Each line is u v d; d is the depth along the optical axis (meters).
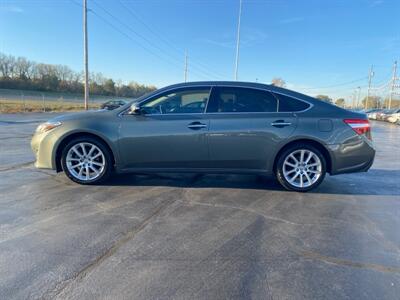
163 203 3.80
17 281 2.17
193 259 2.51
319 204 3.91
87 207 3.61
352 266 2.45
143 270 2.34
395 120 29.09
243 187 4.54
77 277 2.23
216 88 4.33
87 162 4.44
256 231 3.07
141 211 3.53
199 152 4.25
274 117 4.22
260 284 2.20
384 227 3.23
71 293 2.05
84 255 2.53
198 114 4.25
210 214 3.49
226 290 2.12
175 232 3.00
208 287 2.15
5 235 2.86
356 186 4.77
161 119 4.25
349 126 4.24
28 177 4.84
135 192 4.21
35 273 2.26
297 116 4.24
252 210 3.64
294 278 2.27
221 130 4.19
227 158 4.27
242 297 2.05
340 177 5.36
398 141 12.28
